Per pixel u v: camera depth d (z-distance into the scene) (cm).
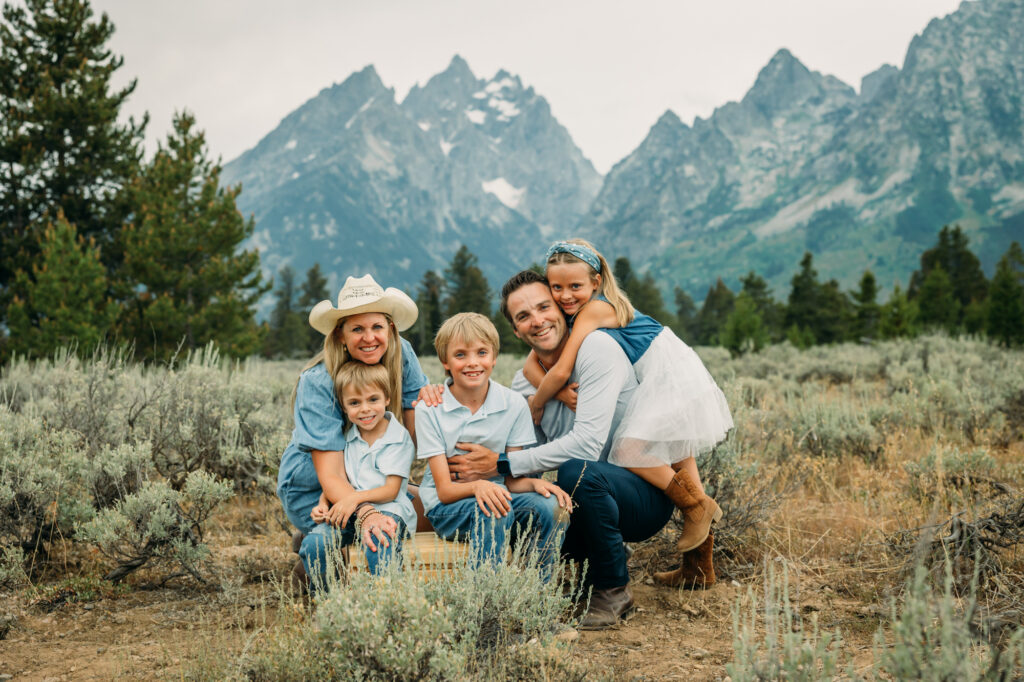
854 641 302
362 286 364
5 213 2444
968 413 696
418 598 240
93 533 375
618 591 350
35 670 295
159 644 317
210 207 2300
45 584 389
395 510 346
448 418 350
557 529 334
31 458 418
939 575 326
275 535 465
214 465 542
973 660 209
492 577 273
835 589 365
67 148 2447
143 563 394
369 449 355
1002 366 1236
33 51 2519
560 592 279
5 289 2231
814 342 5738
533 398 384
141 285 2397
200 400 571
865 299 6372
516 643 272
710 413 370
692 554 379
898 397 819
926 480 470
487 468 352
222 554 434
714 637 321
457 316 350
